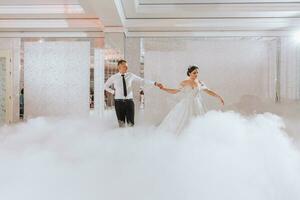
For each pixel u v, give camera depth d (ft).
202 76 27.20
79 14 23.62
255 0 21.08
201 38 27.09
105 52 25.45
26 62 27.37
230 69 27.20
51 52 27.32
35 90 27.45
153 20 24.52
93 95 27.14
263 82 27.17
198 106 17.03
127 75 18.24
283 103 27.09
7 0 21.27
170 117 16.80
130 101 18.21
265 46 27.04
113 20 23.08
